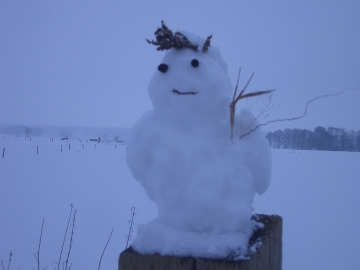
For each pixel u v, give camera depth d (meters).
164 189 1.27
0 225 4.90
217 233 1.21
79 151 17.16
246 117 1.38
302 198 7.06
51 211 5.71
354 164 14.05
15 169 10.52
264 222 1.52
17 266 3.50
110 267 3.49
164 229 1.23
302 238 4.56
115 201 6.51
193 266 1.06
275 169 12.19
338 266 3.62
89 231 4.64
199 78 1.31
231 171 1.26
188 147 1.26
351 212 5.94
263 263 1.19
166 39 1.36
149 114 1.46
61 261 3.64
